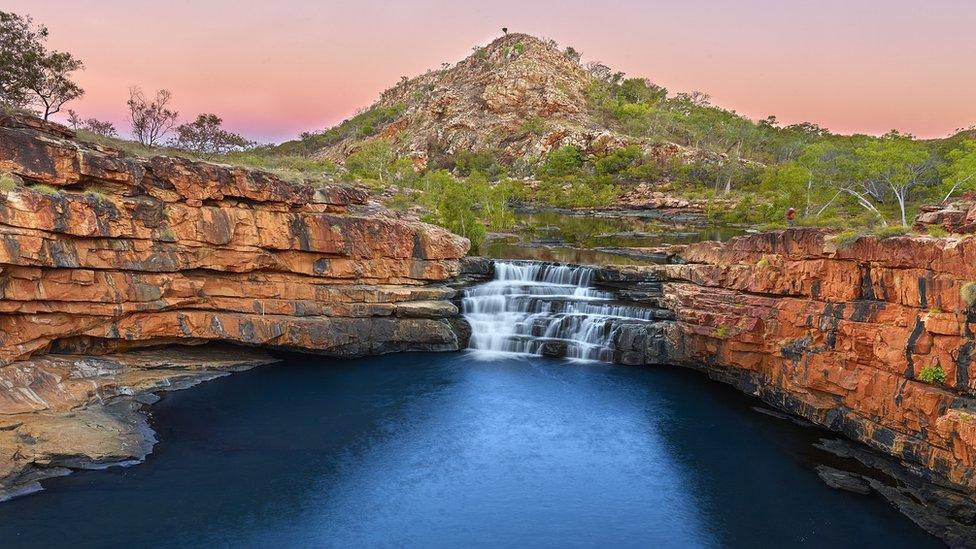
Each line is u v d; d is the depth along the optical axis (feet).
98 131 189.26
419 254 135.85
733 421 101.60
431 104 650.02
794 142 492.54
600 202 360.48
